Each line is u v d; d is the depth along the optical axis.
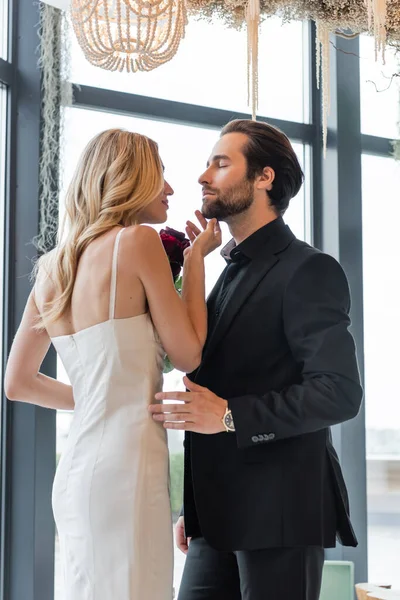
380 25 2.70
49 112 3.97
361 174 4.94
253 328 2.46
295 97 4.96
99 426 2.32
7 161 3.96
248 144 2.61
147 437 2.30
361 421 4.85
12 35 3.99
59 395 2.63
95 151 2.42
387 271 5.09
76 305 2.38
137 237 2.32
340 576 4.23
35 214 3.93
